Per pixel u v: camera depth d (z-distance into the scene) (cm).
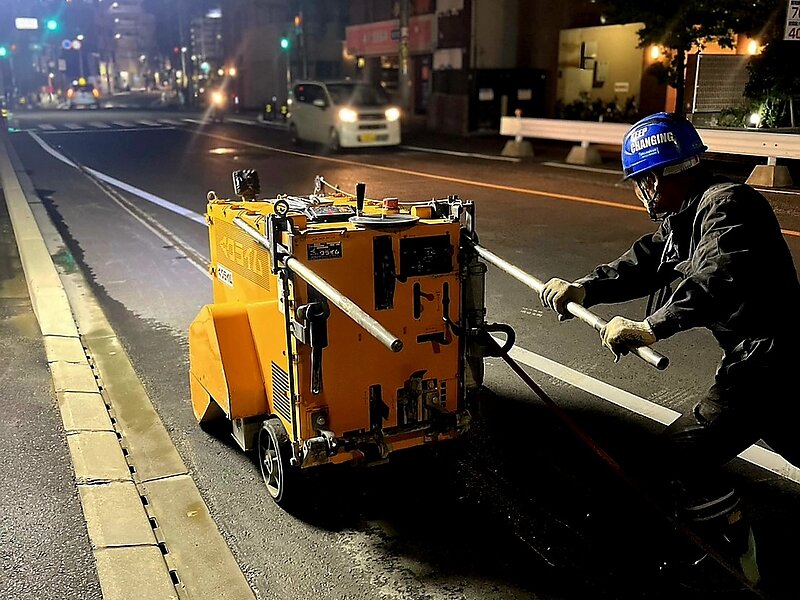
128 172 1594
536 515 354
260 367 364
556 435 430
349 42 3294
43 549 329
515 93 2539
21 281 773
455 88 2523
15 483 383
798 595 293
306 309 299
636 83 2208
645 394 480
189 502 370
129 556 320
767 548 323
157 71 9625
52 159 1827
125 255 876
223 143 2261
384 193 1263
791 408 252
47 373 527
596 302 294
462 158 1800
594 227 962
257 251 357
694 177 261
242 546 335
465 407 360
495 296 689
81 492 369
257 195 448
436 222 335
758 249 240
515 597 298
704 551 283
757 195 252
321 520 354
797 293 253
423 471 394
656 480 281
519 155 1806
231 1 4456
